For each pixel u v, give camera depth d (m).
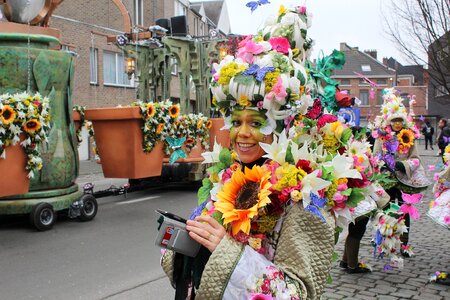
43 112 6.36
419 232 7.05
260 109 1.90
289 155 1.79
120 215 8.13
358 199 1.85
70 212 7.45
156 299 4.35
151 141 7.79
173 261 1.94
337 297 4.28
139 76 10.96
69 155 7.45
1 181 6.13
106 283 4.79
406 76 45.59
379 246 4.89
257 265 1.61
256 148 1.94
